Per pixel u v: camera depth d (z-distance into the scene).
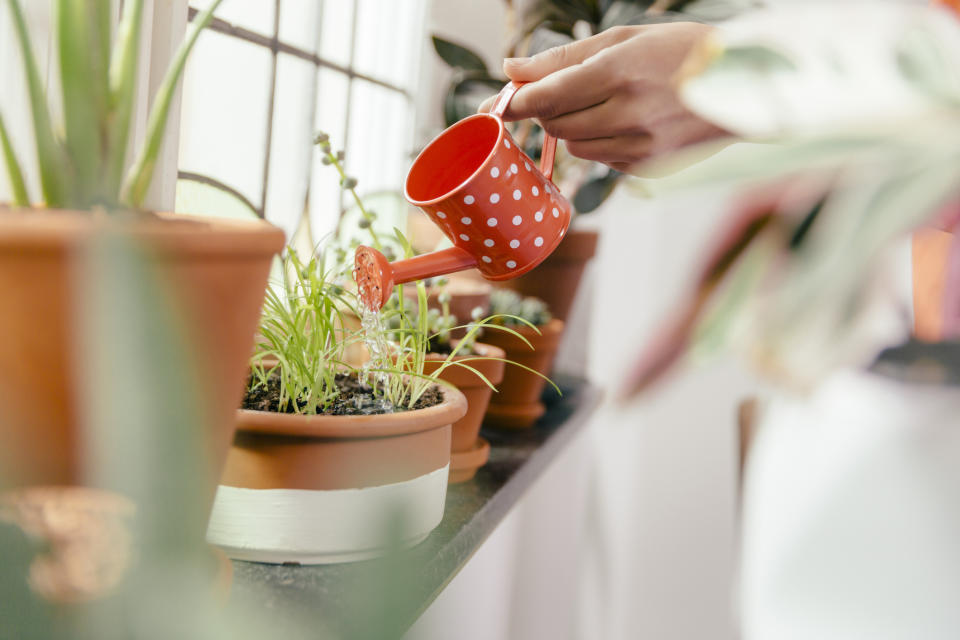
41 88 0.32
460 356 0.73
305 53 0.96
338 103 1.09
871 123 0.16
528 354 0.91
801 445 0.27
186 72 0.74
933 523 0.23
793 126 0.16
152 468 0.14
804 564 0.25
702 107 0.17
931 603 0.24
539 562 1.27
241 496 0.49
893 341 0.27
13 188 0.33
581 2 1.07
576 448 1.37
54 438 0.29
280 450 0.48
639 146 0.62
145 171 0.36
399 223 1.29
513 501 0.75
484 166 0.53
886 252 0.15
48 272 0.28
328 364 0.59
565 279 1.11
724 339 0.16
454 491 0.70
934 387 0.25
